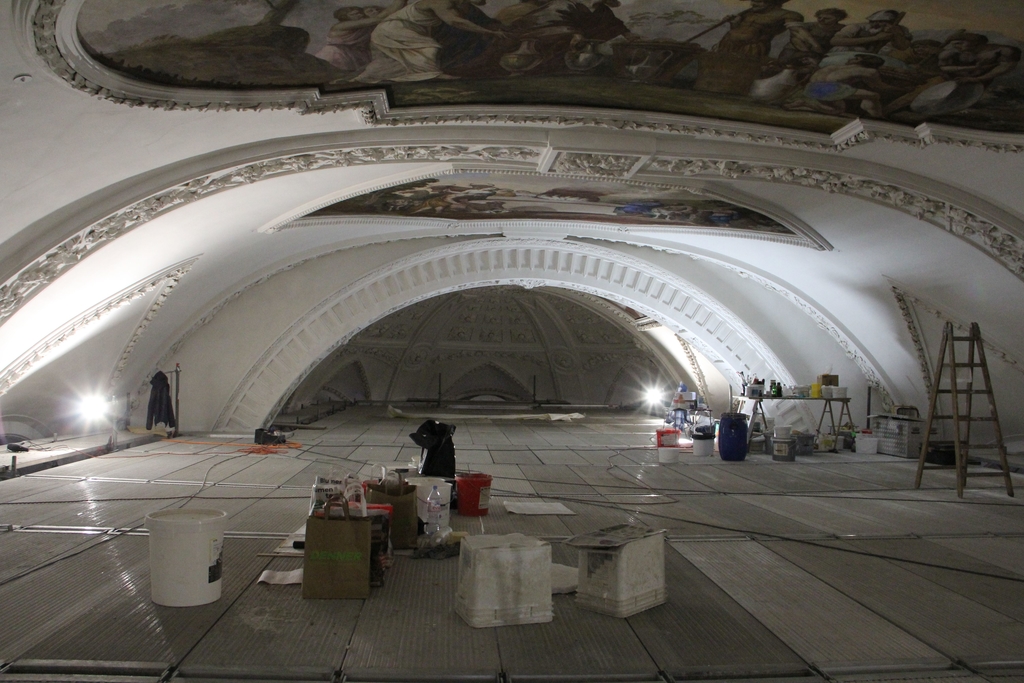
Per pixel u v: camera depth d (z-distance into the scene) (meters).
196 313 13.44
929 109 6.85
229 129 6.75
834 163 8.43
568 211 12.27
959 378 12.74
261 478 9.16
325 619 4.22
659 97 6.83
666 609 4.54
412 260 15.19
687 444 14.11
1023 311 10.60
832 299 13.48
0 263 7.18
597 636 4.07
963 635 4.23
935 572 5.52
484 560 4.16
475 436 15.45
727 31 5.51
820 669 3.72
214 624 4.09
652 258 15.56
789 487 9.43
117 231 7.79
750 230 11.77
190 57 5.31
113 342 11.86
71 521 6.53
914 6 5.09
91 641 3.83
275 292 14.85
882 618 4.49
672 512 7.58
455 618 4.29
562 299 25.45
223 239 10.46
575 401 28.08
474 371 28.44
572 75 6.30
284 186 8.95
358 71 5.95
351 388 26.84
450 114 7.00
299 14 4.87
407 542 5.75
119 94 5.40
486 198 11.19
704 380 20.61
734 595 4.86
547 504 7.79
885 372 14.18
